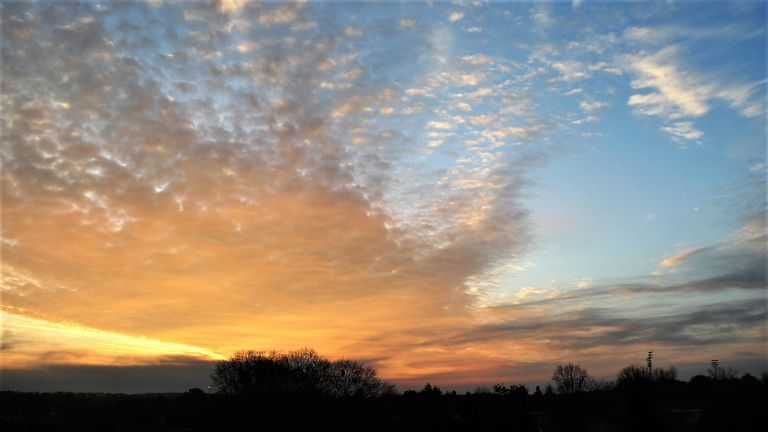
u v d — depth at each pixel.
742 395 84.75
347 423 92.06
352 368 112.94
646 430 84.88
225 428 89.38
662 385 116.06
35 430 105.00
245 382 103.38
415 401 106.50
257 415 88.31
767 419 72.75
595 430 98.06
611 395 120.25
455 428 94.94
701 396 105.12
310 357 112.25
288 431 88.00
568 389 133.25
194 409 110.94
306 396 91.25
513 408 102.69
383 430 93.44
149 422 110.00
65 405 119.44
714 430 77.06
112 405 118.88
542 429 104.25
